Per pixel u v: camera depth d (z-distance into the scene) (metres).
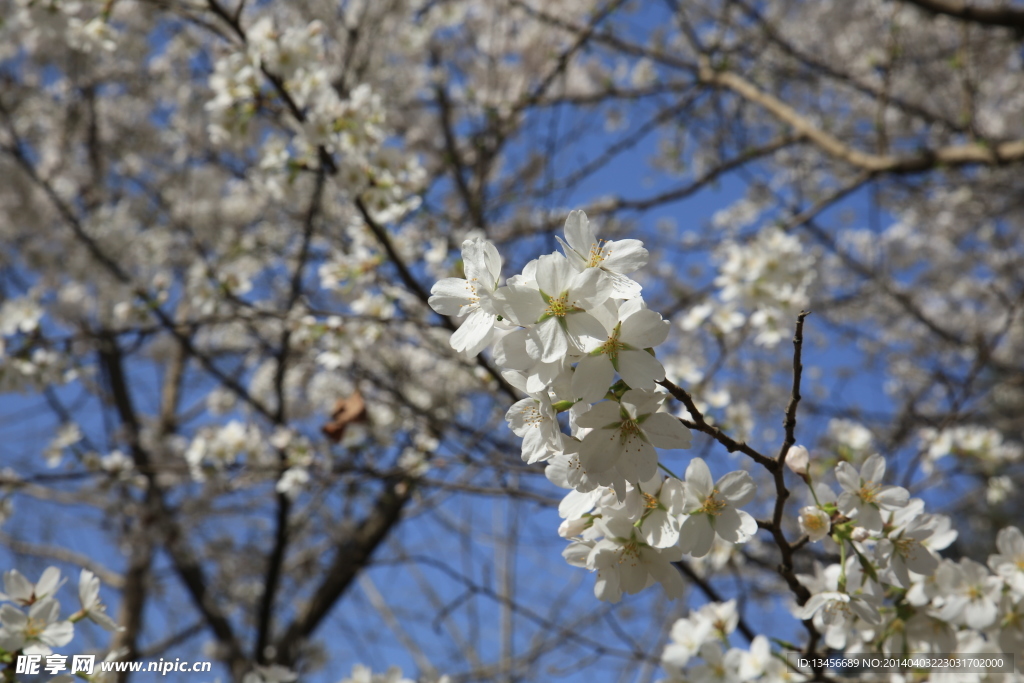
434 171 6.93
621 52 7.46
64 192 8.23
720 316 4.59
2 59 8.37
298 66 4.01
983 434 4.71
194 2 4.15
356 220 4.44
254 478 5.18
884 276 8.45
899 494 2.04
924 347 8.98
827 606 2.17
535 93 6.13
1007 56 7.45
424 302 4.63
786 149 8.30
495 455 4.34
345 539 6.96
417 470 4.57
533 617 4.55
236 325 6.96
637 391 1.60
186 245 7.52
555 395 1.61
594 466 1.61
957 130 6.55
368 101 4.16
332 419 4.99
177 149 9.04
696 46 6.84
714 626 2.88
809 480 2.04
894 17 6.38
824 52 8.27
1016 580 2.39
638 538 1.82
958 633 2.46
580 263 1.64
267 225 6.37
